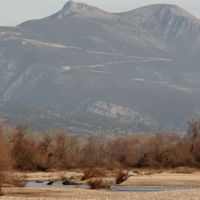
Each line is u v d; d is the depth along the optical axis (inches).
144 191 7421.3
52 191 7047.2
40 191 7037.4
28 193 6747.1
